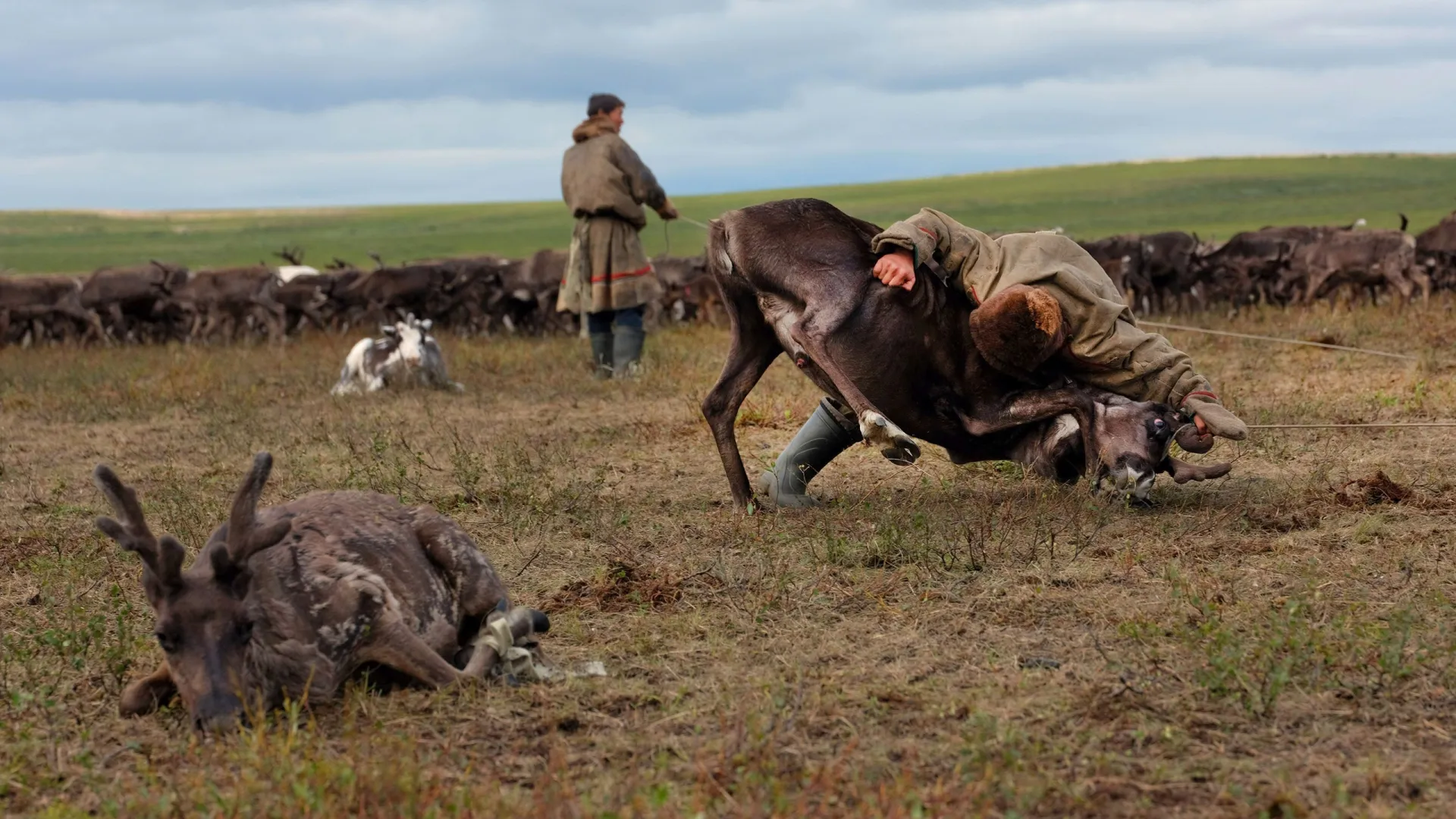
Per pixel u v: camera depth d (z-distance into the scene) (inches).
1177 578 269.4
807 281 327.9
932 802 174.7
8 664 246.1
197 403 633.6
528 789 187.0
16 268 3080.7
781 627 255.3
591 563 309.6
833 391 335.9
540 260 1142.3
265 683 206.7
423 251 3358.8
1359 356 615.2
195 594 201.2
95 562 323.3
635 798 174.9
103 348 1137.4
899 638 245.9
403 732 205.5
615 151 635.5
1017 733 196.2
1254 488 353.7
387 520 230.8
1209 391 330.0
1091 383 336.2
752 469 416.5
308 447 489.1
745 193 5551.2
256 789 180.5
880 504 349.7
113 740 210.7
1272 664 215.5
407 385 665.0
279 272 1435.8
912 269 322.7
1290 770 185.8
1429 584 264.2
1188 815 173.3
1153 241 1123.3
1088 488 333.4
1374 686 211.3
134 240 4288.9
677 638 251.6
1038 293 321.4
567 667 236.5
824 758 192.7
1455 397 475.8
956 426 342.3
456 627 231.3
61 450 505.0
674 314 1181.7
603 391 614.5
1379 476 335.9
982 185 4958.2
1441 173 4151.1
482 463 426.3
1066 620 252.8
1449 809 172.7
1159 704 208.1
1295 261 1083.3
